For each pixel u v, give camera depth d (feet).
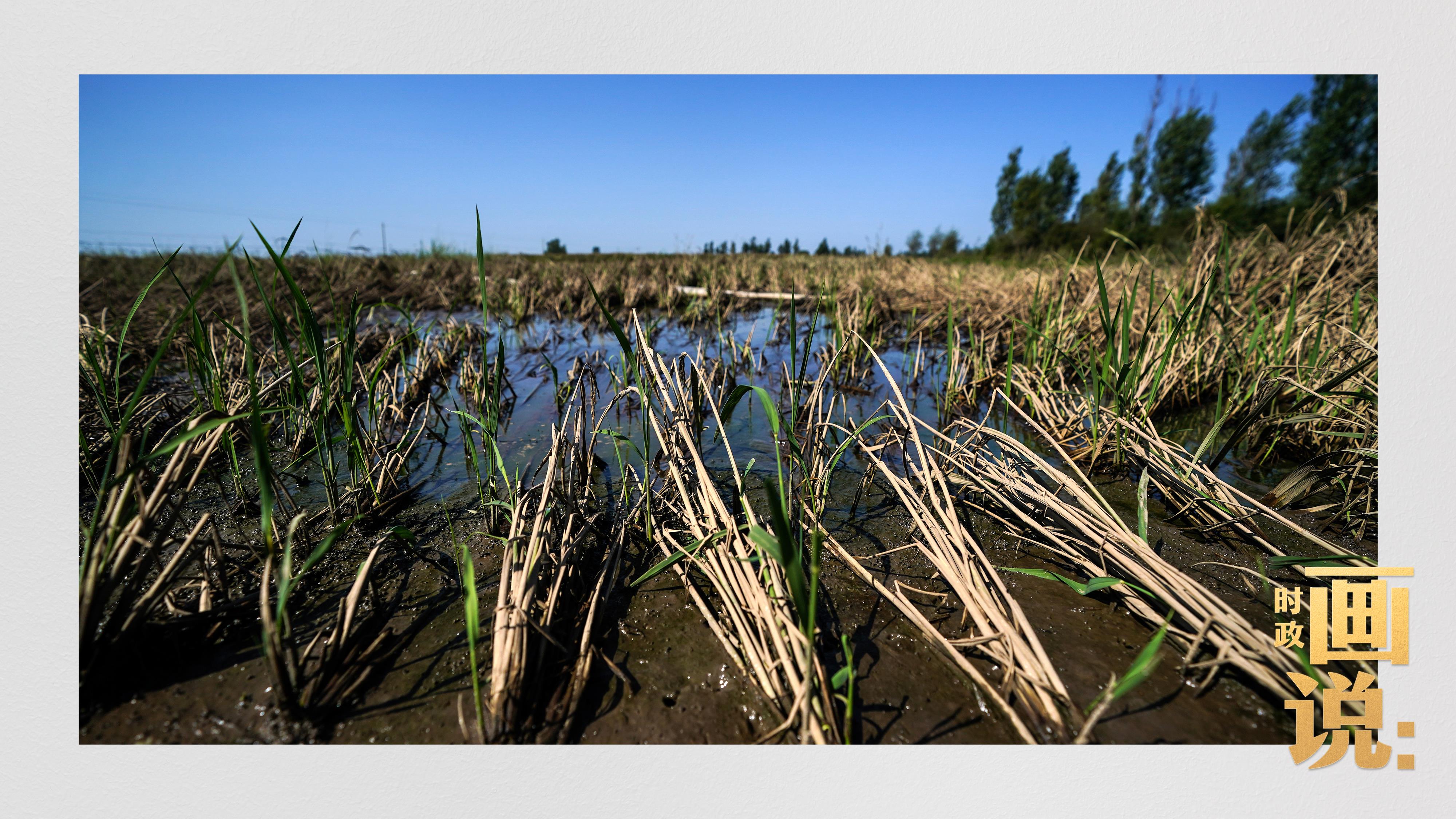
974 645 4.79
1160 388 11.00
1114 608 5.51
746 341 17.95
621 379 7.77
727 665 4.80
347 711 4.33
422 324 20.70
